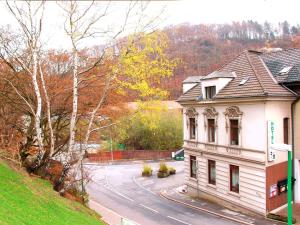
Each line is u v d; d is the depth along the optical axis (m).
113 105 21.36
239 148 24.48
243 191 24.56
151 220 23.56
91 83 19.19
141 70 15.33
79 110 19.83
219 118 26.58
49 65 20.53
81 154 17.58
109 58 17.23
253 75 24.59
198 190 29.81
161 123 62.19
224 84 26.06
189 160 31.14
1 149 17.03
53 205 13.31
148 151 62.41
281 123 23.48
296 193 24.48
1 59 18.28
